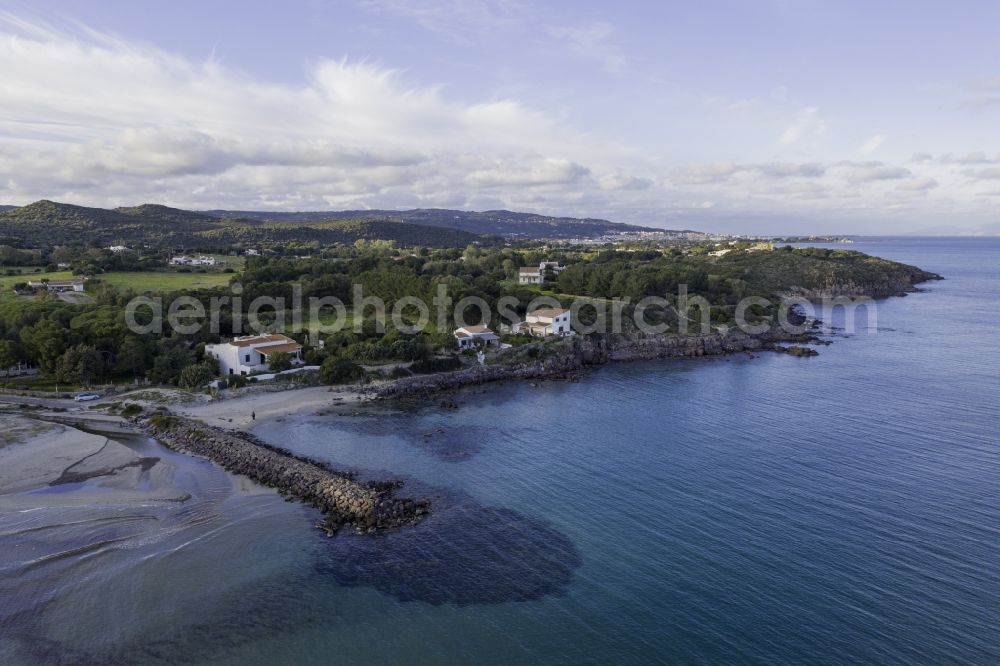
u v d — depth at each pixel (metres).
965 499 51.09
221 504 51.53
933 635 34.28
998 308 181.00
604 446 65.81
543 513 49.81
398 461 61.44
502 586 39.84
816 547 43.75
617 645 34.06
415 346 100.00
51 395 81.75
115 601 38.16
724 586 39.28
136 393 82.88
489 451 64.50
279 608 37.72
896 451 62.78
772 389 91.00
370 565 42.50
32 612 37.00
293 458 61.25
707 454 62.81
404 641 34.72
